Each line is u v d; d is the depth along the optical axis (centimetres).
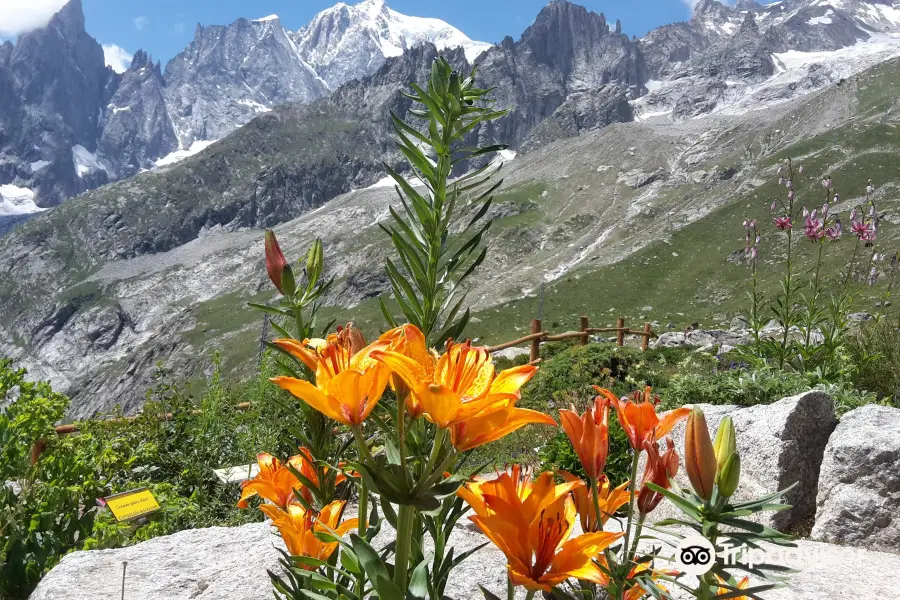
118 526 415
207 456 633
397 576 103
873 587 347
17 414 358
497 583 288
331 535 113
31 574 332
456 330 142
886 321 816
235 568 307
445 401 88
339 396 99
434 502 93
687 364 1206
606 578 107
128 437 638
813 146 17500
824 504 472
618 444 539
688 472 107
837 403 611
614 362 1148
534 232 19838
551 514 105
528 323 13175
